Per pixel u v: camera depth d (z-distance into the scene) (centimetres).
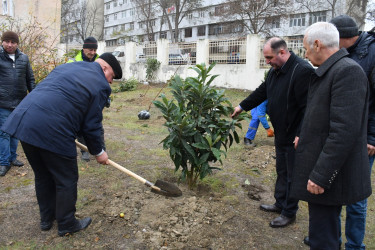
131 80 1616
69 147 274
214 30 4447
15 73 424
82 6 4938
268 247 295
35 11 1443
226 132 371
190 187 404
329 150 202
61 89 270
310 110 223
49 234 299
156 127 766
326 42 213
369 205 394
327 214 220
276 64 313
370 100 259
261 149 576
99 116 288
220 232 312
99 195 378
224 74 1541
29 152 276
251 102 367
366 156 219
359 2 2806
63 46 1683
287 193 327
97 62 304
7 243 282
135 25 5719
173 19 4978
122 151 554
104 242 290
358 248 270
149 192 383
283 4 2653
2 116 423
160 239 294
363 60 261
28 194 380
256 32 2688
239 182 444
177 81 379
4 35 412
